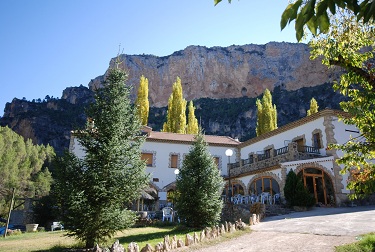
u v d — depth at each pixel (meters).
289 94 102.31
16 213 31.22
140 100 42.12
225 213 19.98
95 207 10.42
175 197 16.20
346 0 1.90
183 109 43.75
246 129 102.31
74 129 11.88
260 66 116.06
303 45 111.25
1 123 120.81
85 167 11.20
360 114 6.41
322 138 23.03
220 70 120.31
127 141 12.16
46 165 70.69
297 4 1.88
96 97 12.10
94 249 8.89
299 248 8.86
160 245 9.42
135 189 11.45
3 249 11.03
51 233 17.84
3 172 49.31
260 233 12.02
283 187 22.36
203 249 9.72
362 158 6.30
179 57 125.50
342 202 20.20
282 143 27.62
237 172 30.53
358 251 7.65
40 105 131.75
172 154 31.62
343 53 6.46
